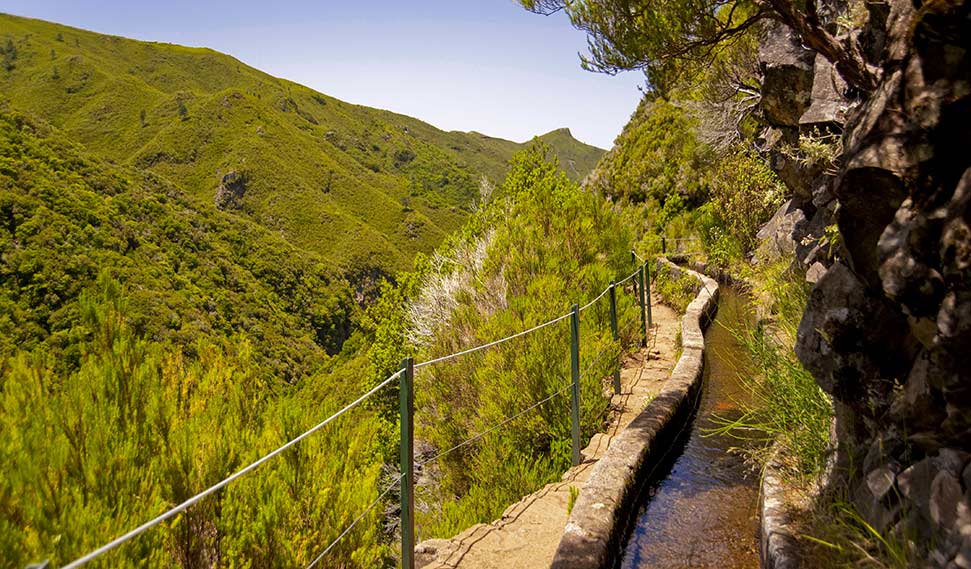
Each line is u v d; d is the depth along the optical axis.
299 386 3.78
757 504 3.59
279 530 2.80
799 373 3.46
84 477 2.40
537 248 8.32
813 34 3.24
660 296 11.95
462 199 182.75
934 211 1.83
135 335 2.94
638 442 4.16
